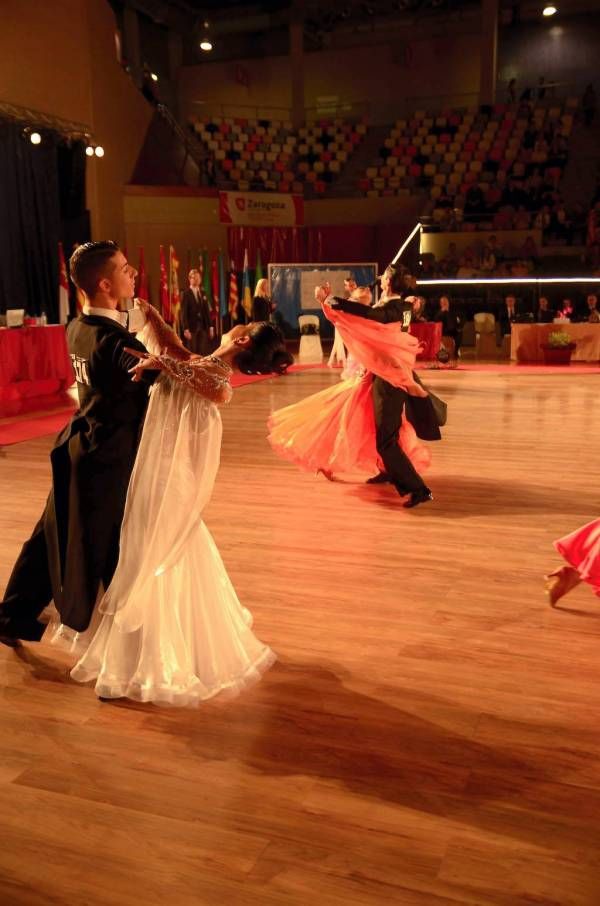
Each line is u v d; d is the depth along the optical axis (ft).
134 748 7.13
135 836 5.93
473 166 63.77
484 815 6.14
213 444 7.41
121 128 51.47
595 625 9.70
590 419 24.89
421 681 8.33
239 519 14.34
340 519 14.32
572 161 63.52
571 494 15.90
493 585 11.05
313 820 6.10
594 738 7.22
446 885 5.40
